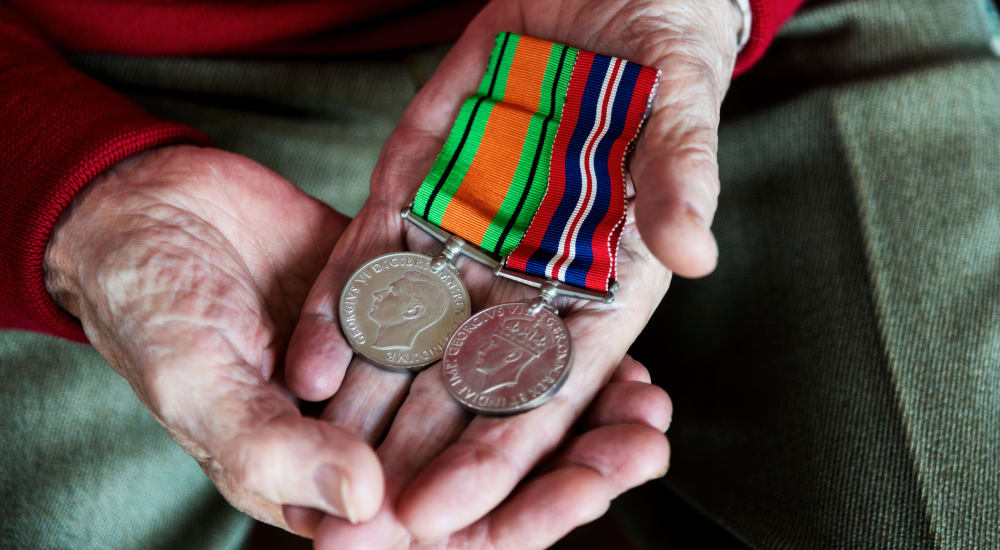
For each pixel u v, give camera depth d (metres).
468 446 0.33
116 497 0.42
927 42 0.45
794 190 0.44
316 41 0.47
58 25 0.46
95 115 0.39
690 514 0.45
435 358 0.36
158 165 0.38
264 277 0.39
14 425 0.42
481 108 0.40
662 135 0.36
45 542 0.41
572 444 0.33
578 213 0.38
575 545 0.51
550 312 0.36
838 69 0.46
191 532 0.44
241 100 0.47
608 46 0.40
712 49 0.39
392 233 0.39
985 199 0.41
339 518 0.32
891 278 0.41
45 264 0.38
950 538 0.37
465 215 0.39
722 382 0.44
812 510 0.39
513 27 0.42
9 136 0.39
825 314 0.41
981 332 0.39
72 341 0.43
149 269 0.35
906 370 0.39
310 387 0.35
